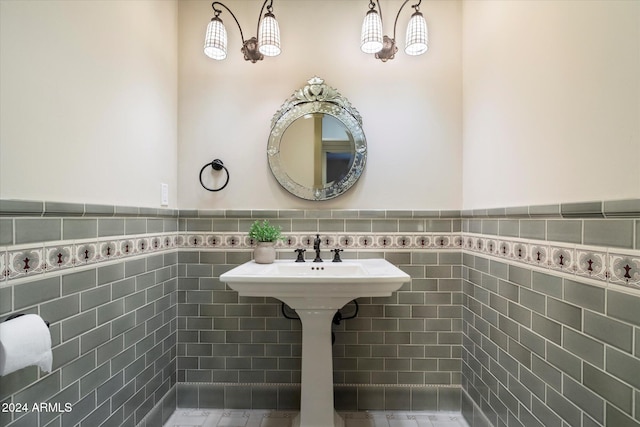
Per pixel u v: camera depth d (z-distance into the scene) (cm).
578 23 88
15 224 80
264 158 166
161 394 151
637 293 71
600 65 80
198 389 165
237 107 166
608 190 78
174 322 163
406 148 166
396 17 165
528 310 110
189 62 166
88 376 105
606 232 79
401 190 166
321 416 134
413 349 165
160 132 150
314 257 164
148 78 140
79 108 101
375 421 157
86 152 104
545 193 101
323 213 163
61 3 93
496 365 130
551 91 99
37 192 86
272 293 120
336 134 165
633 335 72
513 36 119
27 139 83
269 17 151
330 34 166
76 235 100
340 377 165
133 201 129
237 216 164
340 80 166
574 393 89
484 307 141
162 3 151
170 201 159
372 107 166
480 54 145
